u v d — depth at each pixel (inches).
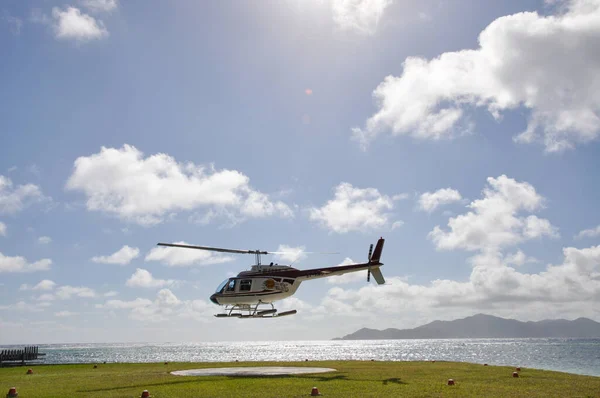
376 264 1165.7
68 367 1469.0
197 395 692.7
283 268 1204.5
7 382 961.5
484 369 1177.4
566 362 2719.0
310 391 725.9
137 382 882.1
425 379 913.5
